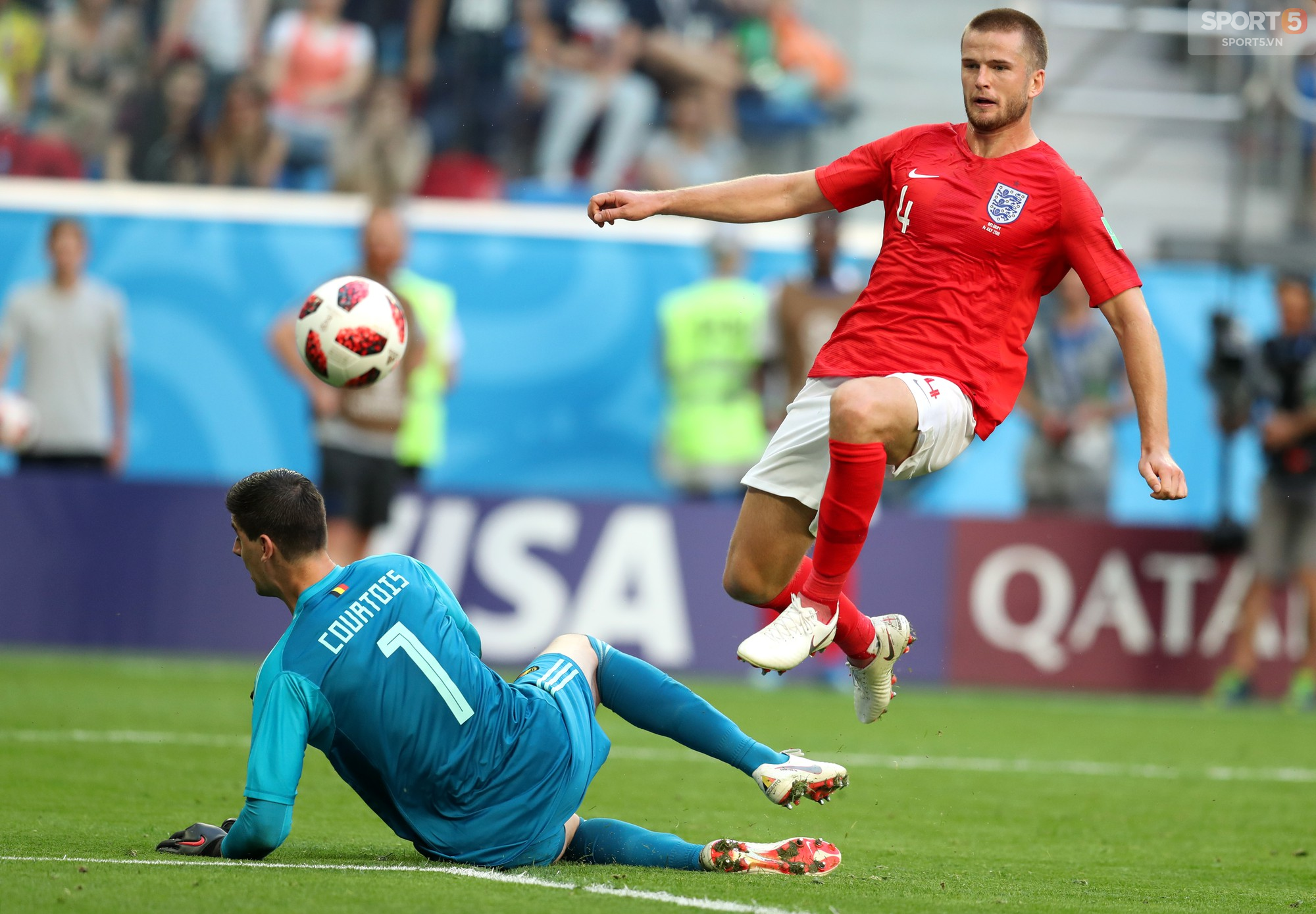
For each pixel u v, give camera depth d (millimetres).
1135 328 14945
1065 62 56812
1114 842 19188
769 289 45812
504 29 52781
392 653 13695
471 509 39125
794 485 15766
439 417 44656
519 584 39094
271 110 51406
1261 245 50656
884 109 56375
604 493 47812
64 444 41656
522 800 14234
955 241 15188
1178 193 56469
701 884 13703
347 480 36562
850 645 16297
